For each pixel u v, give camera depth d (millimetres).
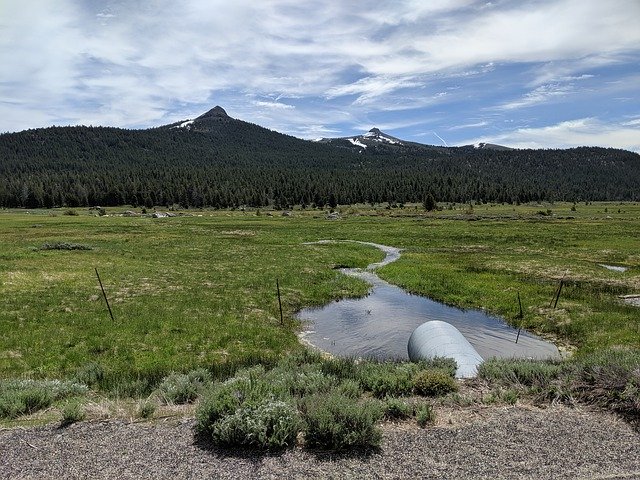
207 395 9773
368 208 182125
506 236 68562
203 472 7109
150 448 7914
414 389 11156
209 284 31375
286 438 8070
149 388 12430
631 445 7930
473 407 9844
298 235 74875
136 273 35312
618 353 13406
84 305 24297
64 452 7797
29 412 9922
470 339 20453
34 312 22469
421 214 134875
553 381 11078
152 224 97500
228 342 19094
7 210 170625
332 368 13062
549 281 33156
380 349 19172
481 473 7055
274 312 24703
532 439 8203
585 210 161375
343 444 7859
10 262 39469
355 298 29750
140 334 19562
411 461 7453
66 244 51875
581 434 8375
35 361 15977
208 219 120312
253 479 6902
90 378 14000
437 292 30547
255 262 43000
